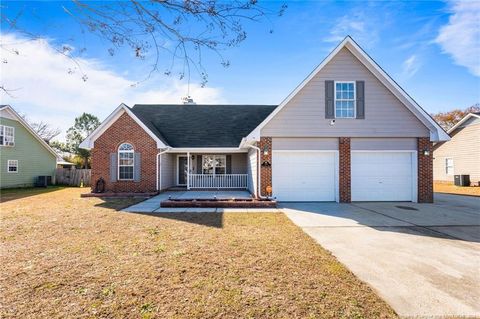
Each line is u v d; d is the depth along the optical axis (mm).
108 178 14750
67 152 38812
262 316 2980
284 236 6371
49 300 3297
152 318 2922
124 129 14820
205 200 10992
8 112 19984
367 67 11938
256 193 12492
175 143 16438
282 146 11867
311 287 3705
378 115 11977
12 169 20406
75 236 6273
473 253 5262
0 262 4574
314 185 11992
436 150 26000
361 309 3162
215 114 19391
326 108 11852
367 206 10906
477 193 16547
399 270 4391
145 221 8000
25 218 8398
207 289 3604
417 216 8930
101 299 3326
